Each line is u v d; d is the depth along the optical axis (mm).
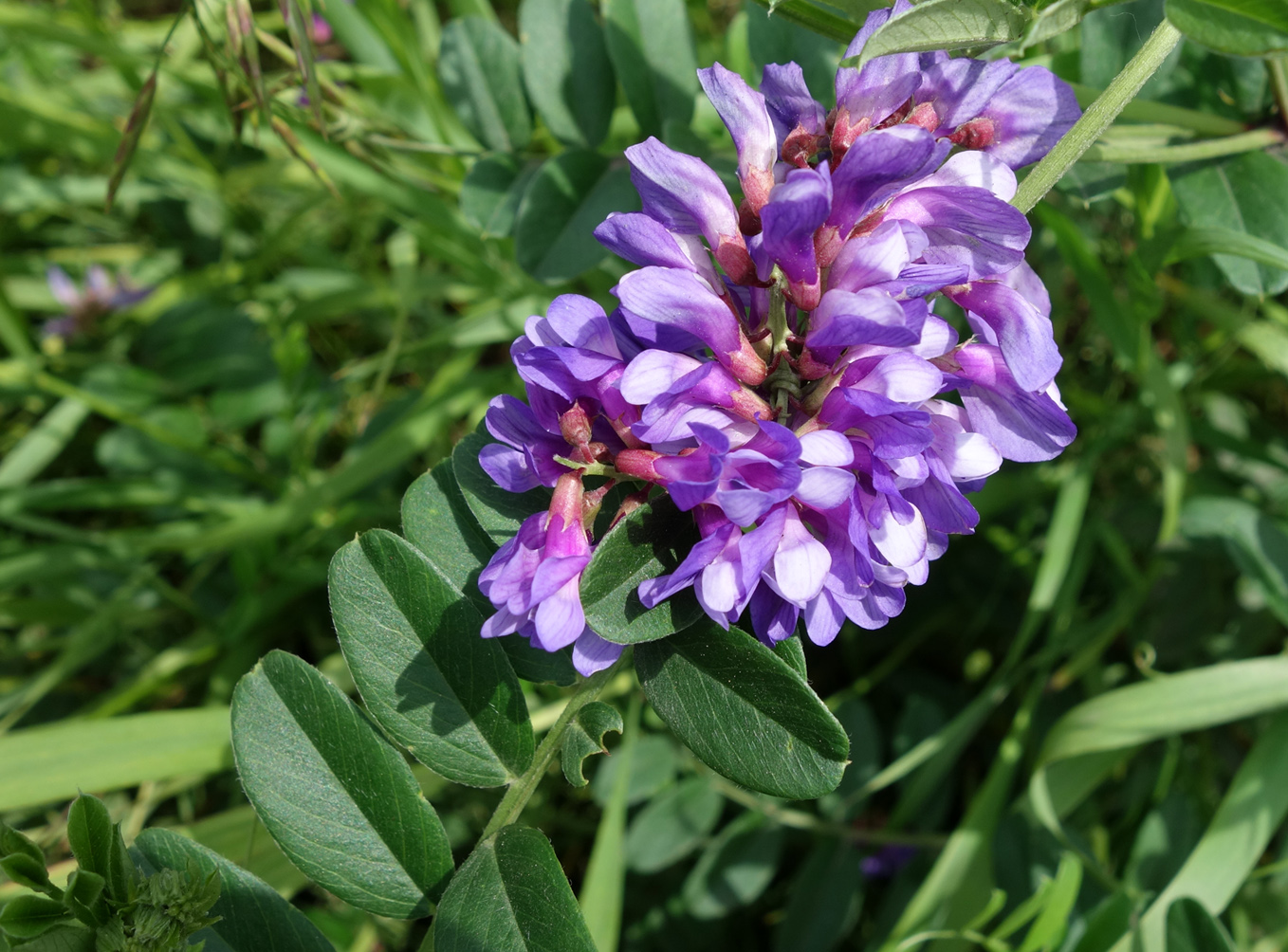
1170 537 222
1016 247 117
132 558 264
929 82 121
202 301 303
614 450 118
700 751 119
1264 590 206
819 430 108
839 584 112
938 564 249
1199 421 246
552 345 115
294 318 277
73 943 115
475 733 129
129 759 200
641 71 182
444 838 129
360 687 127
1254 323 221
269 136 250
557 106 186
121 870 117
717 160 179
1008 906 200
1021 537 241
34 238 335
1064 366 256
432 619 126
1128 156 166
